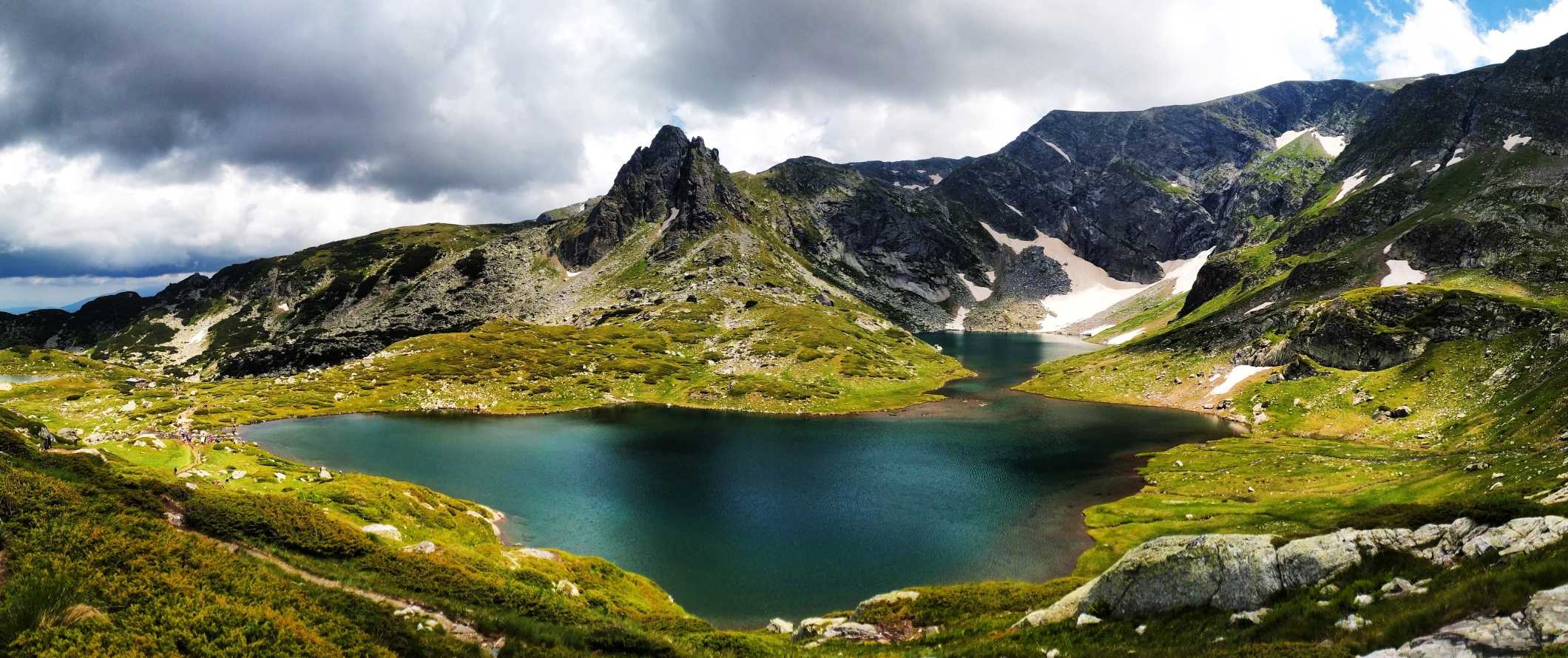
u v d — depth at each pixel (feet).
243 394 598.75
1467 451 288.92
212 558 104.99
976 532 271.28
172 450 317.63
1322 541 105.40
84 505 111.55
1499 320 456.45
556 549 251.19
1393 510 117.60
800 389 640.99
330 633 92.48
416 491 276.00
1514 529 88.22
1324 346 524.11
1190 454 382.42
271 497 168.35
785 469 370.53
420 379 640.99
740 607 208.85
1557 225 647.15
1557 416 266.36
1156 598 112.57
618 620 156.76
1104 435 459.73
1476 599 69.26
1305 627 87.86
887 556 248.11
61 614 79.77
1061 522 282.36
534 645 112.98
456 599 137.69
